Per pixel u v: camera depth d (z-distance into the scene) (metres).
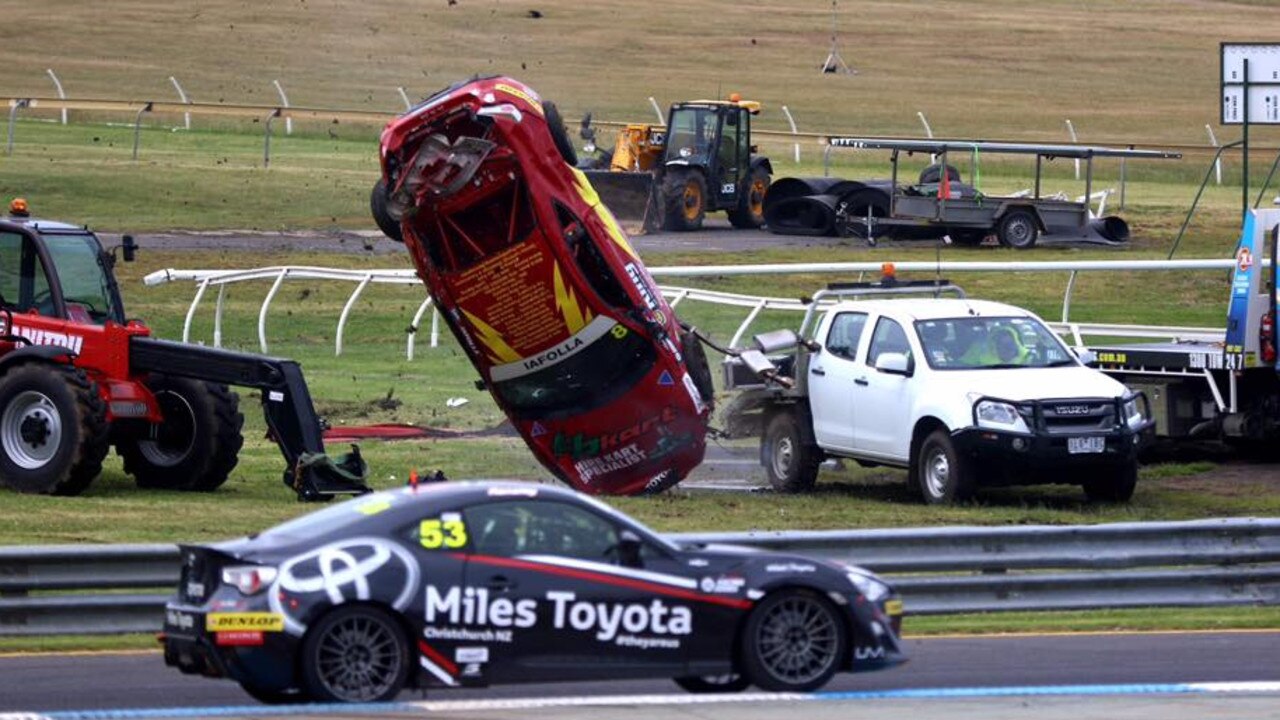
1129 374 70.00
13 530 50.78
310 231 131.00
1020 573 46.88
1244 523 45.19
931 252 125.62
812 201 134.62
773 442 65.81
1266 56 99.88
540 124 58.84
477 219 59.81
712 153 139.00
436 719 30.72
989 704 33.12
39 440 57.88
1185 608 44.97
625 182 135.88
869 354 62.06
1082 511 58.16
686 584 32.94
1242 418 67.12
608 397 61.50
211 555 31.64
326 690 31.39
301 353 96.19
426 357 96.31
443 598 31.81
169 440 61.31
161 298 107.75
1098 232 130.75
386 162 59.06
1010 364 60.38
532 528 32.69
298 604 31.12
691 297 86.25
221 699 33.62
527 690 35.16
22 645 39.03
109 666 37.41
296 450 58.41
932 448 58.75
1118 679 36.47
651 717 31.33
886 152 198.12
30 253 60.22
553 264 59.25
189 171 153.88
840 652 33.62
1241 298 65.75
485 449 70.12
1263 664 38.31
